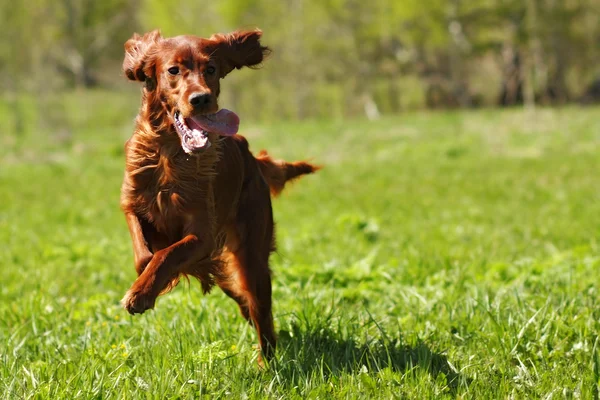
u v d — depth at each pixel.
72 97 60.06
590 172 21.70
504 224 13.59
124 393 4.94
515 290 6.92
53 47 60.44
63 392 4.93
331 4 52.94
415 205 16.81
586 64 55.66
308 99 59.22
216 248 5.89
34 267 9.84
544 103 57.41
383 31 52.22
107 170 26.66
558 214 14.52
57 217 15.82
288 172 7.15
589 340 6.03
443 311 6.77
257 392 5.10
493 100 59.94
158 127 5.55
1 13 55.47
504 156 26.95
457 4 51.69
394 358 5.73
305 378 5.27
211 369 5.40
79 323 6.96
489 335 5.99
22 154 31.47
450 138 32.25
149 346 5.91
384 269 8.74
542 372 5.46
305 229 13.15
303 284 8.35
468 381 5.37
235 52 5.96
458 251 10.27
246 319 6.43
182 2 55.59
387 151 29.75
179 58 5.51
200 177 5.51
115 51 68.00
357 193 19.31
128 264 10.13
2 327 6.78
